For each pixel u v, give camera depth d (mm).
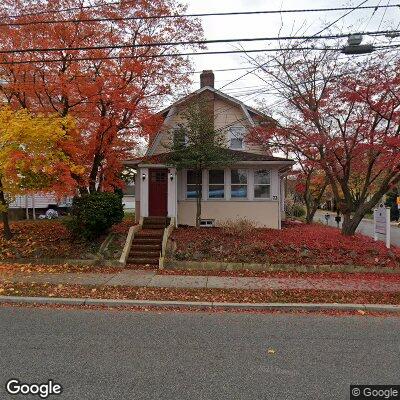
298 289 10219
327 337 6742
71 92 14109
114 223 14984
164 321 7656
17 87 13812
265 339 6594
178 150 16484
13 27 13672
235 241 14164
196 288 10273
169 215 17531
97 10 14078
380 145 12398
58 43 13836
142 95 15195
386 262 12656
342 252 13266
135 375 5039
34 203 25297
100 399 4395
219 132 17453
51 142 12781
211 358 5668
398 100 12188
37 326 7184
